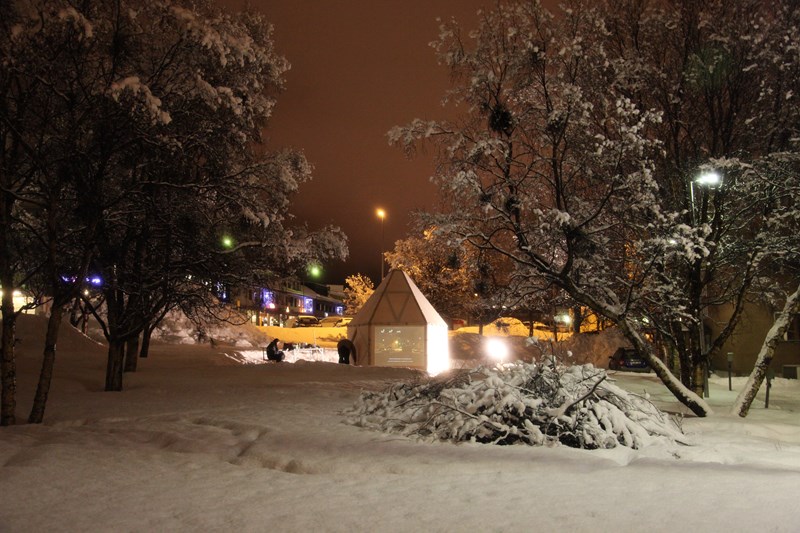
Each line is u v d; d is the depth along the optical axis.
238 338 38.50
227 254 15.54
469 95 12.76
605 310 13.27
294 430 9.79
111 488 6.87
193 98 12.55
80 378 16.94
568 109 11.99
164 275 14.48
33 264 15.13
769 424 11.96
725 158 13.61
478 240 13.65
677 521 5.18
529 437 8.93
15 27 9.75
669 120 14.88
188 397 14.11
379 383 17.59
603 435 8.92
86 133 11.89
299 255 16.17
